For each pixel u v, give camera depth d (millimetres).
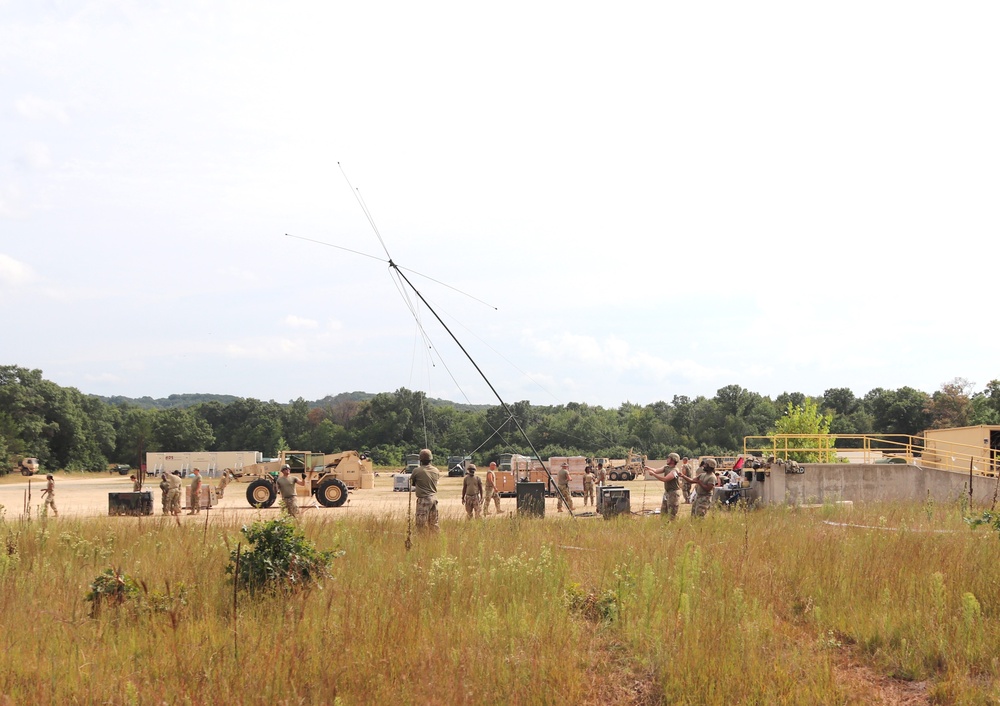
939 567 10359
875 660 7676
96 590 9062
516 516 18797
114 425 117875
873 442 85062
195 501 28922
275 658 6695
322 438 113812
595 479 34250
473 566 10664
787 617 9023
